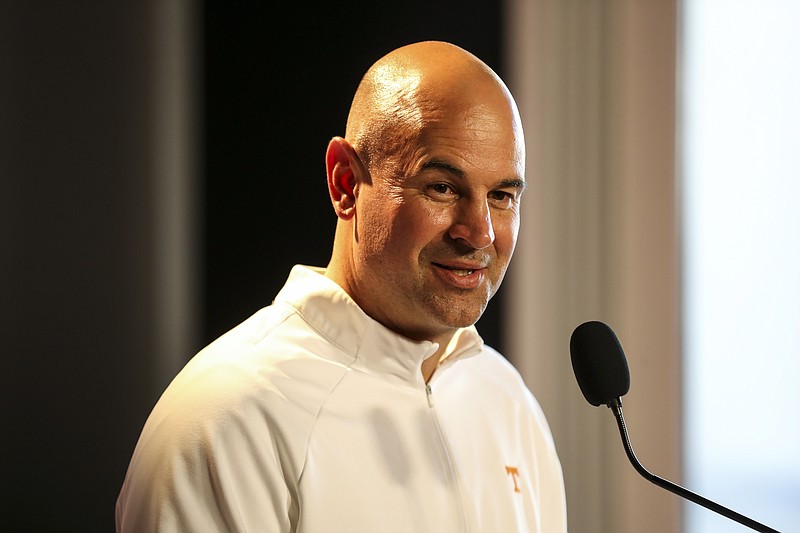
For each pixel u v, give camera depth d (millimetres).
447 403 4098
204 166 7473
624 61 8328
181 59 7426
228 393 3543
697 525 8266
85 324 7230
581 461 8328
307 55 7531
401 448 3801
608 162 8352
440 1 7816
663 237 8289
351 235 3861
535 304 8312
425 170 3504
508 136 3568
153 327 7367
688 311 8312
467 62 3639
